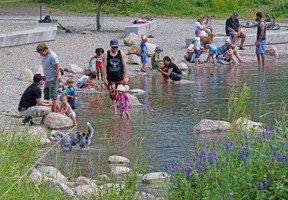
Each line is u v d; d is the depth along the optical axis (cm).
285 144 850
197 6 5900
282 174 802
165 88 2383
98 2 4203
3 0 6212
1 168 902
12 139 1073
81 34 3972
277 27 4497
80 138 1442
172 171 919
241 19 5491
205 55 3269
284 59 3278
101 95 2209
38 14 5319
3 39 3231
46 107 1691
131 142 1489
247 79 2583
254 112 1814
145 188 1028
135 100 2036
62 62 2888
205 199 829
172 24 4828
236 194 806
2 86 2261
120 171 1092
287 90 2283
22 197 841
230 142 875
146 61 2920
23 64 2797
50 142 1436
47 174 1011
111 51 1877
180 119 1806
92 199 891
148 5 5784
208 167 882
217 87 2391
